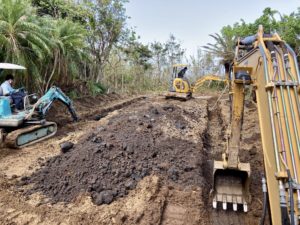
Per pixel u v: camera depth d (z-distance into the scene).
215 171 6.25
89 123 12.27
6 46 12.09
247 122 13.31
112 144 8.29
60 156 8.08
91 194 6.48
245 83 5.26
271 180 3.82
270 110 3.97
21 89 10.98
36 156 8.42
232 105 5.74
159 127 10.45
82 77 19.75
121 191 6.61
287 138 3.73
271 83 4.11
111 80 25.94
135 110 13.77
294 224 3.18
